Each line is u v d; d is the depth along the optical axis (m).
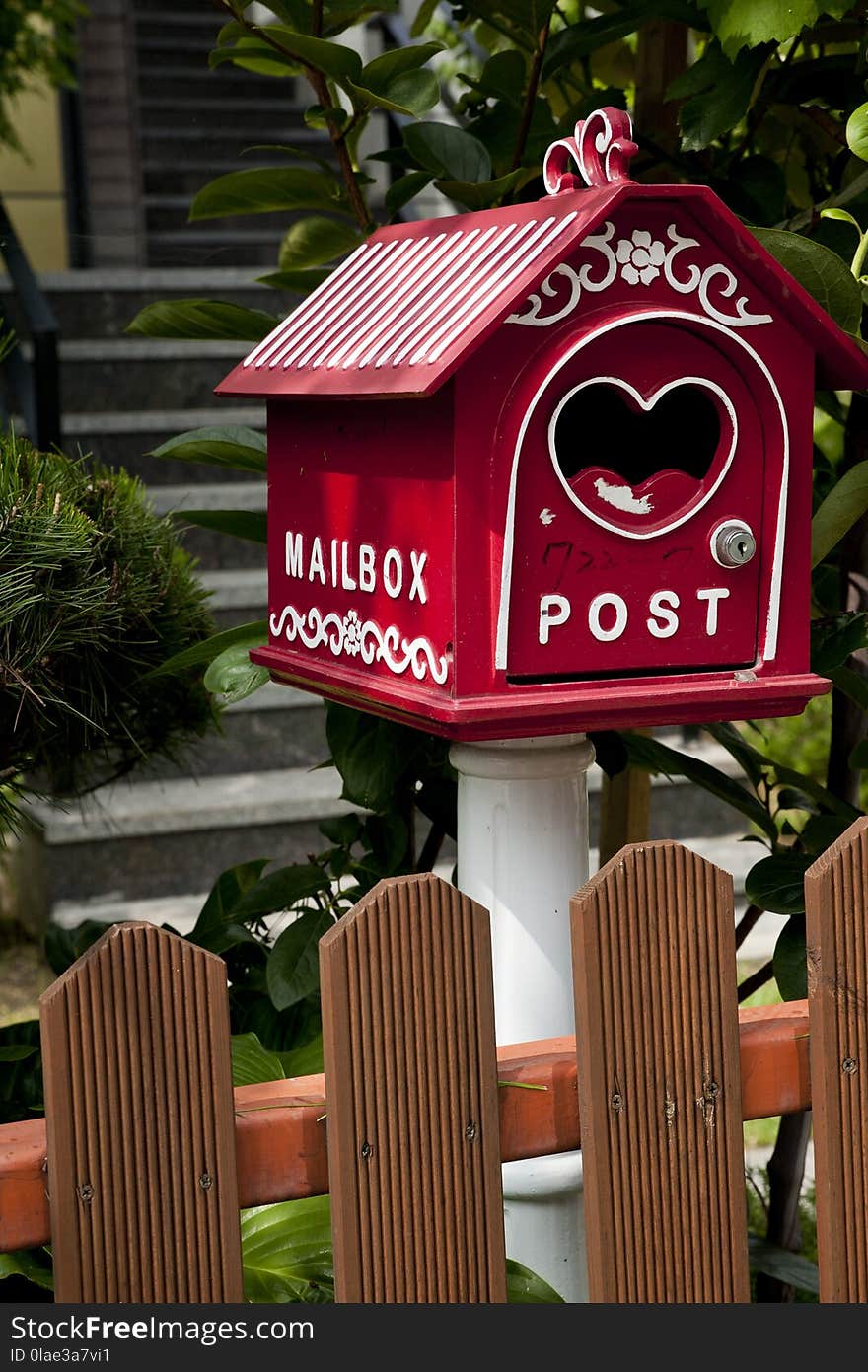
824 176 2.18
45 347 3.23
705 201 1.25
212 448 1.82
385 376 1.26
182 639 1.87
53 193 6.48
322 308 1.54
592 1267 1.24
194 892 3.56
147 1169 1.11
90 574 1.60
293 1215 1.44
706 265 1.29
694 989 1.26
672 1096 1.26
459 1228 1.20
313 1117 1.17
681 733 3.98
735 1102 1.29
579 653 1.31
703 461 1.43
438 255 1.41
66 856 3.47
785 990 1.60
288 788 3.72
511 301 1.18
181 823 3.53
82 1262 1.09
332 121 1.82
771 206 1.95
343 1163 1.16
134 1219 1.11
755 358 1.32
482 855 1.47
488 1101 1.21
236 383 1.56
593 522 1.29
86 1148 1.09
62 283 4.90
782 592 1.38
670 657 1.34
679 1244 1.27
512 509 1.25
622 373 1.28
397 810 2.04
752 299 1.32
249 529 1.92
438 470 1.26
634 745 1.90
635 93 2.11
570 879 1.47
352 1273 1.16
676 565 1.33
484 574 1.25
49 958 2.23
